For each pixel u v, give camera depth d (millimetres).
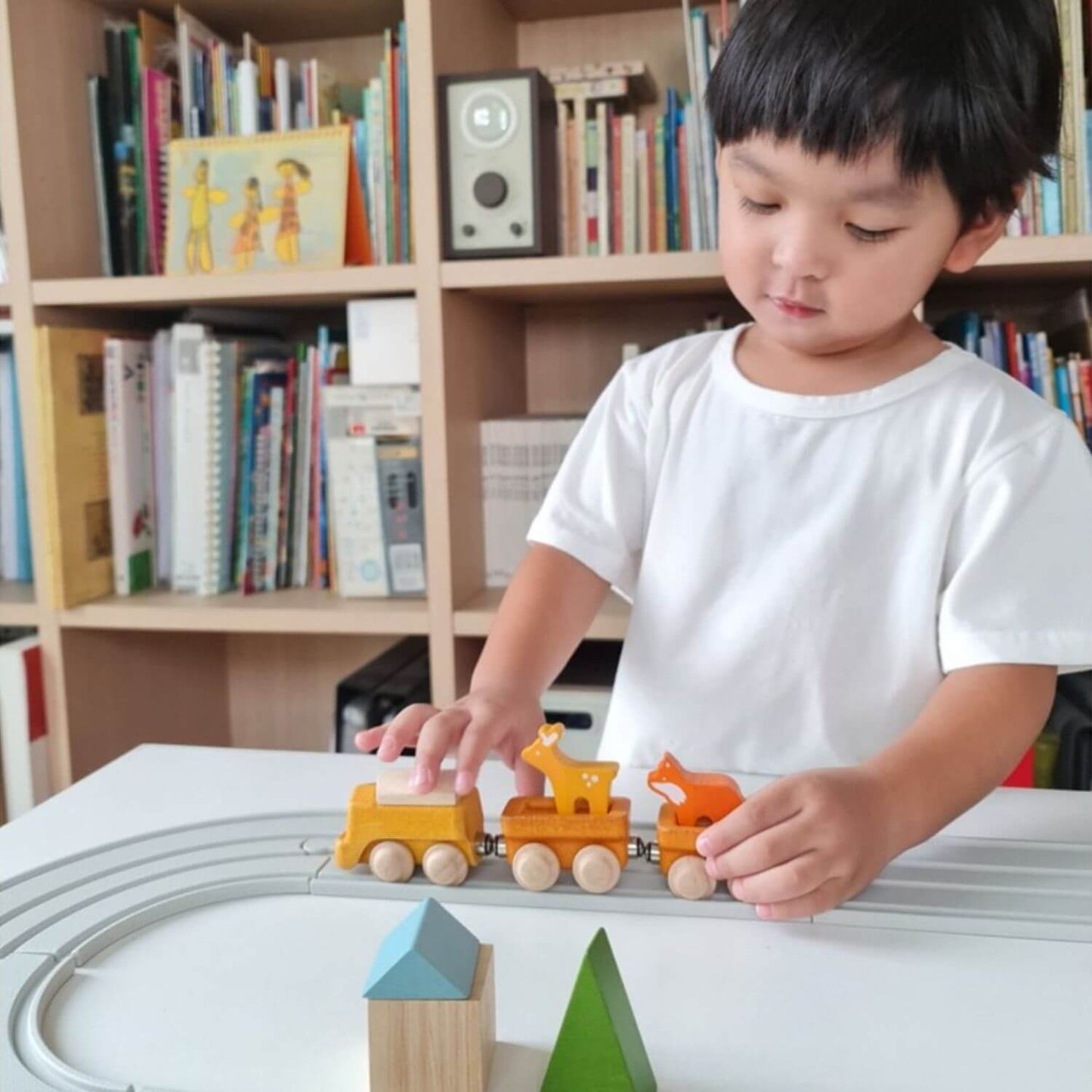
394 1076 355
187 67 1298
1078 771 1057
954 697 623
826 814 494
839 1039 386
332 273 1158
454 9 1181
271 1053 381
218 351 1271
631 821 585
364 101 1289
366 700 1260
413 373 1184
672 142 1211
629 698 777
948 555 702
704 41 1168
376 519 1240
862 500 716
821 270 604
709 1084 360
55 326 1246
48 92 1241
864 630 719
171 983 430
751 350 782
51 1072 367
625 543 788
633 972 435
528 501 1271
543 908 493
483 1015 359
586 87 1234
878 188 579
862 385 728
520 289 1210
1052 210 1072
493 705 599
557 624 746
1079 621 645
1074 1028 393
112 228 1324
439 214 1133
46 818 592
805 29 575
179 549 1309
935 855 543
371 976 359
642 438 796
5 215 1203
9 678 1228
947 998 414
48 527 1229
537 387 1484
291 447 1322
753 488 743
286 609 1209
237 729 1640
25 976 425
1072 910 481
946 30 573
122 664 1369
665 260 1095
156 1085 361
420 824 509
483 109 1122
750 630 735
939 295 1377
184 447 1286
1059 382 1145
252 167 1248
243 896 505
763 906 475
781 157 585
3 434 1364
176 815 595
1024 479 675
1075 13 1045
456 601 1197
